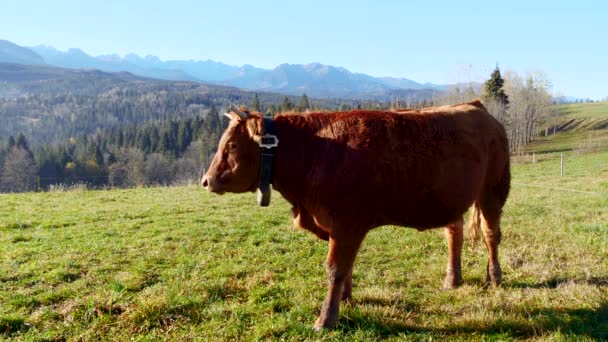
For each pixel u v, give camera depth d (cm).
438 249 830
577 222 1005
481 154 579
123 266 729
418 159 521
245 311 540
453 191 545
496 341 472
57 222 1128
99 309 535
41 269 697
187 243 880
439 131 546
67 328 498
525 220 1055
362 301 578
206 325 505
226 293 605
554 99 11125
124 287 615
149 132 9638
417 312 550
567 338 464
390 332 495
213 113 9075
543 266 695
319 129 519
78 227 1065
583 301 559
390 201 517
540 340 465
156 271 702
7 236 954
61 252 803
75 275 679
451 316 536
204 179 516
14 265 715
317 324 501
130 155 7300
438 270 700
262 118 509
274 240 920
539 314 522
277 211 1291
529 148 6247
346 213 493
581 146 5025
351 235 498
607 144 5091
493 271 632
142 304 528
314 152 509
